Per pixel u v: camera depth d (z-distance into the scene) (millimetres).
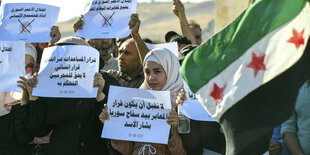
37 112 4441
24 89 4496
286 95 3316
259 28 3348
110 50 5957
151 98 4102
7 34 4973
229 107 3430
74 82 4281
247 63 3383
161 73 4312
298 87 3316
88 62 4305
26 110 4500
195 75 3600
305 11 3188
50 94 4285
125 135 4055
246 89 3371
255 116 3363
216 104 3504
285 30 3248
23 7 5031
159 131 4027
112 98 4121
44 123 4488
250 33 3385
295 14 3215
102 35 4758
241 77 3398
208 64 3564
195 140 4180
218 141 4148
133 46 5207
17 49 4531
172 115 4016
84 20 4891
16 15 5016
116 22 4781
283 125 4316
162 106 4078
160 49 4379
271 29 3301
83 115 4398
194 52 3617
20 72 4504
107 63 5977
